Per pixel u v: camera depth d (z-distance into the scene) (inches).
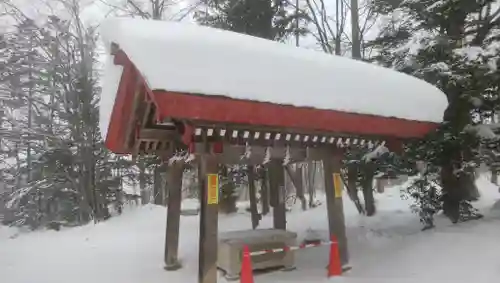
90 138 705.0
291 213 652.1
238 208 700.0
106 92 279.7
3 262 400.5
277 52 244.2
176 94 193.9
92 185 703.1
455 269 273.4
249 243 292.5
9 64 719.7
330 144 305.3
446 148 375.9
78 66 735.1
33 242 522.3
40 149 716.7
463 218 391.5
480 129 355.6
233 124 230.5
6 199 772.0
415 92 300.8
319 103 238.7
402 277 273.4
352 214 564.4
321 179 1047.0
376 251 349.7
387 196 717.3
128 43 194.5
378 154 411.2
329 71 260.1
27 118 828.6
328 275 284.7
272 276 289.0
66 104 714.8
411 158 391.2
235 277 285.3
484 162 372.5
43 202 775.7
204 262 239.3
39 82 729.0
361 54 687.7
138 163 720.3
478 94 358.0
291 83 233.0
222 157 255.0
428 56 378.9
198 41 212.1
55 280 316.8
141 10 768.3
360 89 266.8
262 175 563.2
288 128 253.1
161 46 198.1
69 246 472.4
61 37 761.0
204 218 242.5
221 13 618.2
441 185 394.6
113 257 390.6
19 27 719.7
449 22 402.3
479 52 339.3
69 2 731.4
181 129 245.4
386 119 273.0
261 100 216.7
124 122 257.6
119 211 722.8
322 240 417.4
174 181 336.2
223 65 212.5
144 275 314.7
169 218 331.9
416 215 495.2
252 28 595.2
